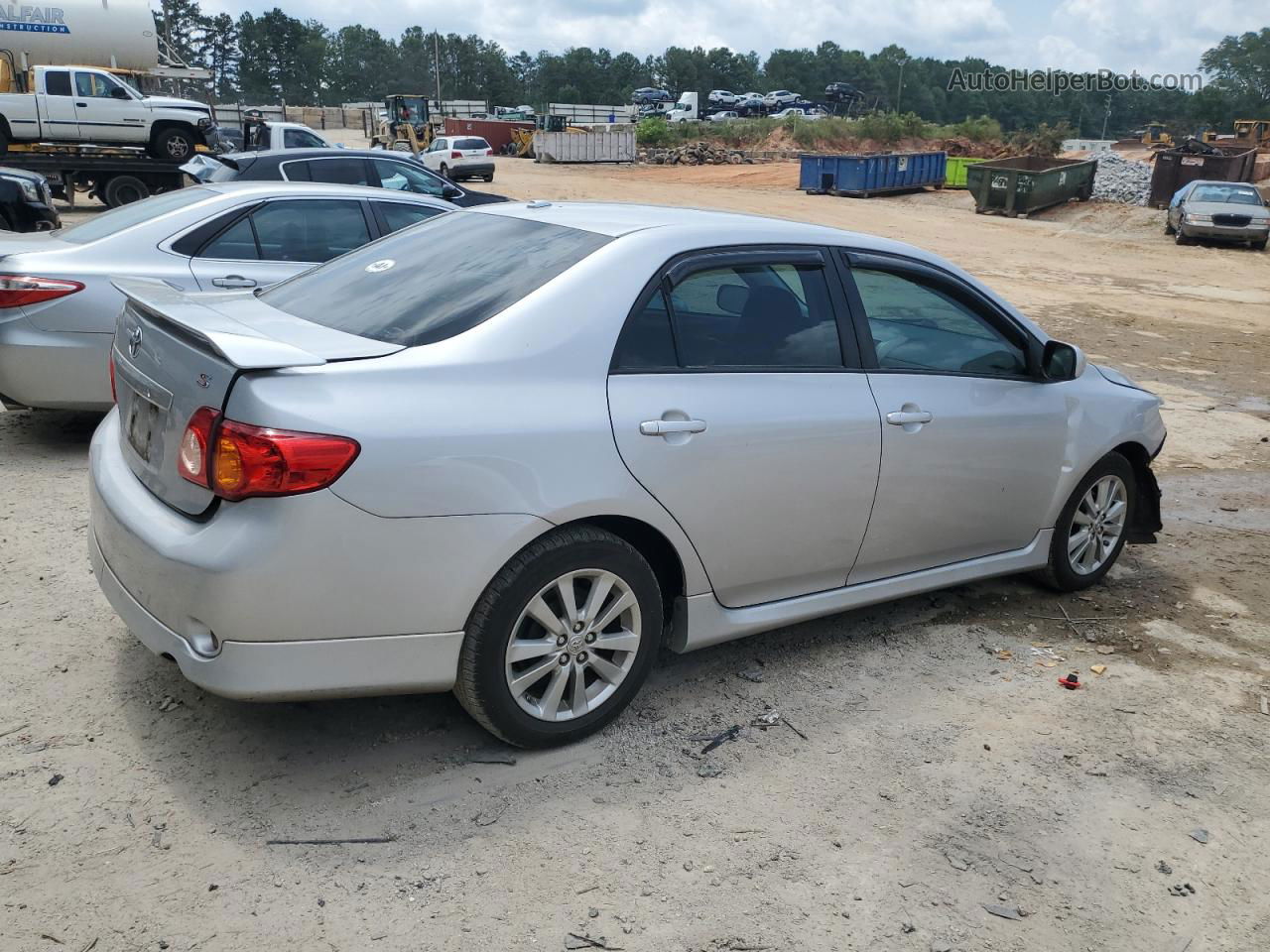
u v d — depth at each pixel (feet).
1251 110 477.36
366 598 9.68
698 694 12.79
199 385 9.75
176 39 517.96
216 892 8.92
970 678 13.74
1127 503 17.11
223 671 9.53
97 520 11.09
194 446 9.65
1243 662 14.76
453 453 9.86
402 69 559.79
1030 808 10.94
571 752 11.33
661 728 11.95
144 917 8.57
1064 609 16.31
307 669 9.67
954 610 15.98
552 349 10.72
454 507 9.87
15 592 14.24
